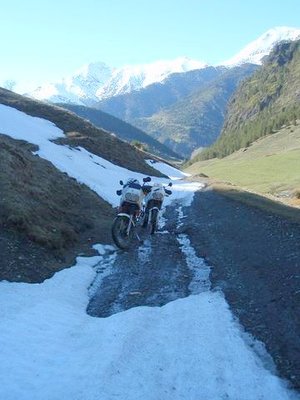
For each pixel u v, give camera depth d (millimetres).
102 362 7398
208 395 6684
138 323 8852
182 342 8211
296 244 13891
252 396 6598
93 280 13242
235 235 17328
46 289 11383
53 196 20688
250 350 7855
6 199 15734
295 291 10062
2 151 21219
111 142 64250
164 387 6895
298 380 6875
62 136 53875
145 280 12672
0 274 11531
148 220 17672
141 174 55969
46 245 14344
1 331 8469
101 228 19609
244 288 11023
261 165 125938
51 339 8594
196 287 11828
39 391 6758
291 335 8156
